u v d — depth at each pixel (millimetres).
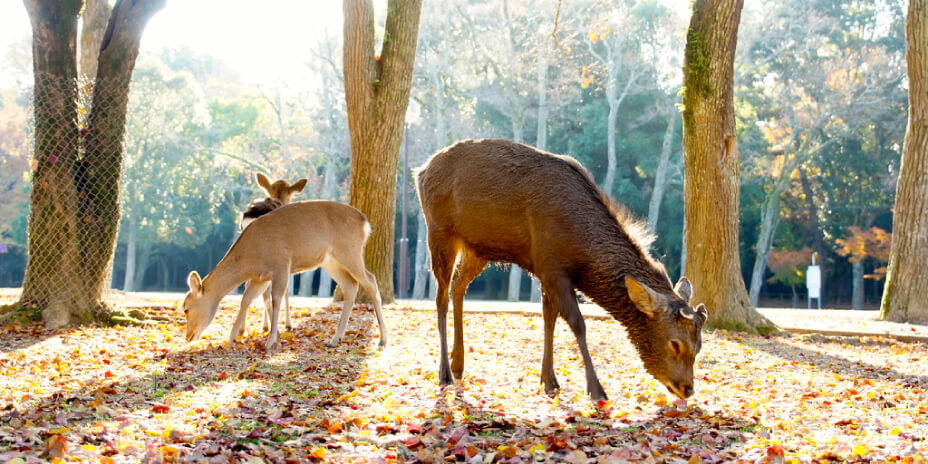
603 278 6066
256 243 9305
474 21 43406
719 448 5008
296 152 49781
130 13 11758
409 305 14664
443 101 43031
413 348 9492
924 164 14484
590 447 4949
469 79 43406
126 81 11898
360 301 14945
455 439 5059
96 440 4816
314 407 6023
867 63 40219
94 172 11680
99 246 11648
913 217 14523
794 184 43938
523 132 44688
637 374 7891
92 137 11703
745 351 10031
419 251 43094
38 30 11438
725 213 12484
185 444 4824
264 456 4672
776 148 41969
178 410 5773
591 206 6246
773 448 4668
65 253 11391
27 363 7941
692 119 12539
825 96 40000
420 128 43906
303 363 8219
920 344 11172
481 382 7301
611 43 41312
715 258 12516
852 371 8578
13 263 50938
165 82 48281
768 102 43094
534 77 41781
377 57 15289
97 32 16609
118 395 6340
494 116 44375
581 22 36469
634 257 6121
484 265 7402
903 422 5781
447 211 6996
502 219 6520
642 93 42406
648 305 5703
